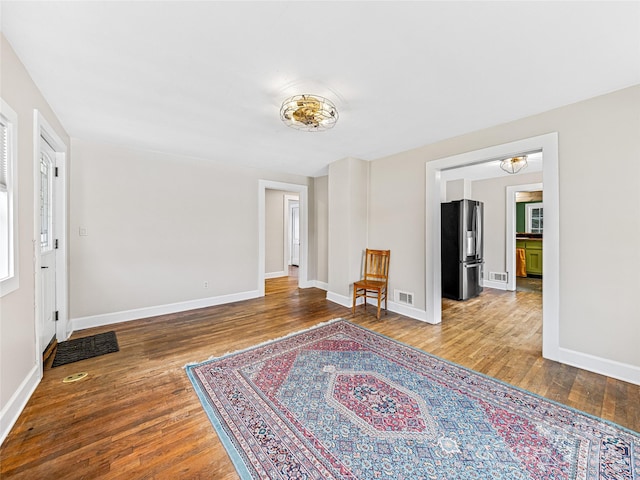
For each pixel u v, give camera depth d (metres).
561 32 1.47
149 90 2.07
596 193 2.18
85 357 2.44
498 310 3.97
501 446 1.44
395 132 2.95
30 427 1.56
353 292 3.99
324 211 5.29
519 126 2.60
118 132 2.93
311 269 5.55
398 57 1.69
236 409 1.74
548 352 2.44
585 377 2.12
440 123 2.71
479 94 2.14
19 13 1.32
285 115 2.31
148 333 3.03
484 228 5.64
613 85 2.02
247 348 2.64
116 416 1.66
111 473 1.27
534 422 1.62
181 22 1.40
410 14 1.34
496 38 1.52
